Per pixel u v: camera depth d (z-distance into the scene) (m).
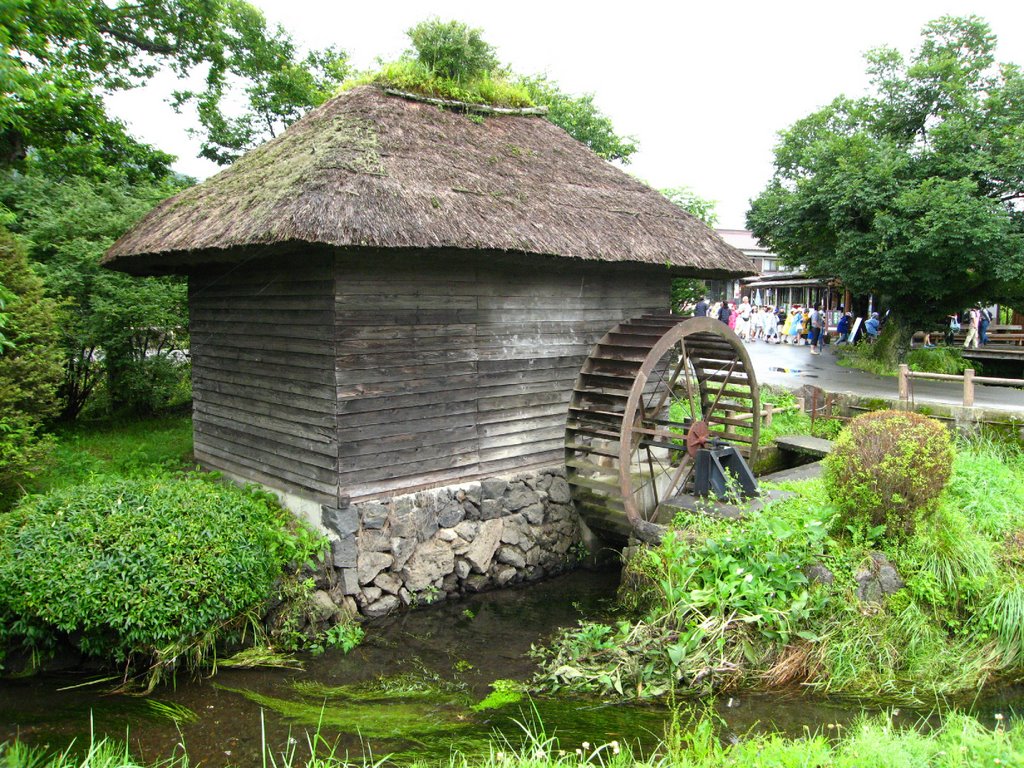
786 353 20.91
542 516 8.15
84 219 10.19
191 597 5.17
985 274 15.98
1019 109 16.52
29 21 10.55
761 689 5.33
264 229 5.73
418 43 8.95
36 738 4.60
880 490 6.03
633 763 4.20
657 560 6.27
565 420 8.46
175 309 10.76
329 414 6.61
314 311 6.70
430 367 7.16
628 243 7.85
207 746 4.62
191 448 9.50
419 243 6.01
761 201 19.97
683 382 11.35
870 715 5.00
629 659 5.54
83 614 4.89
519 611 7.17
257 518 6.30
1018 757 3.81
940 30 18.06
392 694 5.46
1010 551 6.35
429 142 7.54
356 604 6.72
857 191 16.09
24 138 12.19
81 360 10.48
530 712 5.09
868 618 5.66
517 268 7.80
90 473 7.62
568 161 9.02
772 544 5.95
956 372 16.69
